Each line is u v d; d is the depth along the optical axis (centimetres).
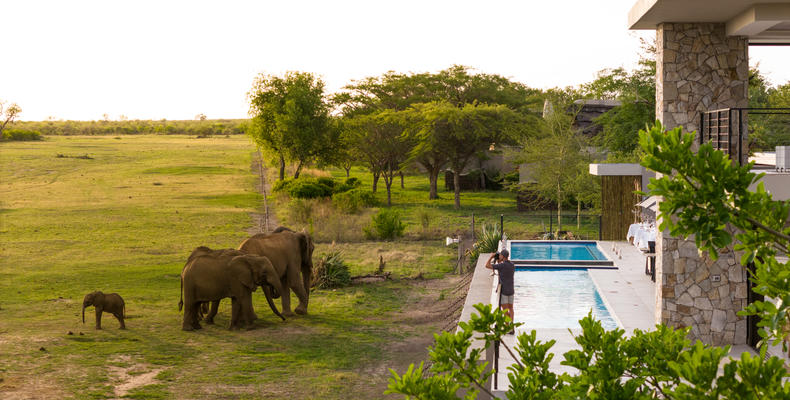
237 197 5594
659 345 383
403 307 2061
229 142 13500
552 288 1878
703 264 1142
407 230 3869
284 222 4247
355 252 3122
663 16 1079
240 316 1753
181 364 1383
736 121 1122
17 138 12594
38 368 1295
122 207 4897
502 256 1379
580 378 384
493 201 5528
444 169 7362
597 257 2389
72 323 1717
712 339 1146
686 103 1128
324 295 2244
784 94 4022
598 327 409
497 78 6306
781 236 300
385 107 6756
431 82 6506
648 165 313
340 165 6222
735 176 303
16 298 2041
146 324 1741
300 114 5588
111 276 2469
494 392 869
